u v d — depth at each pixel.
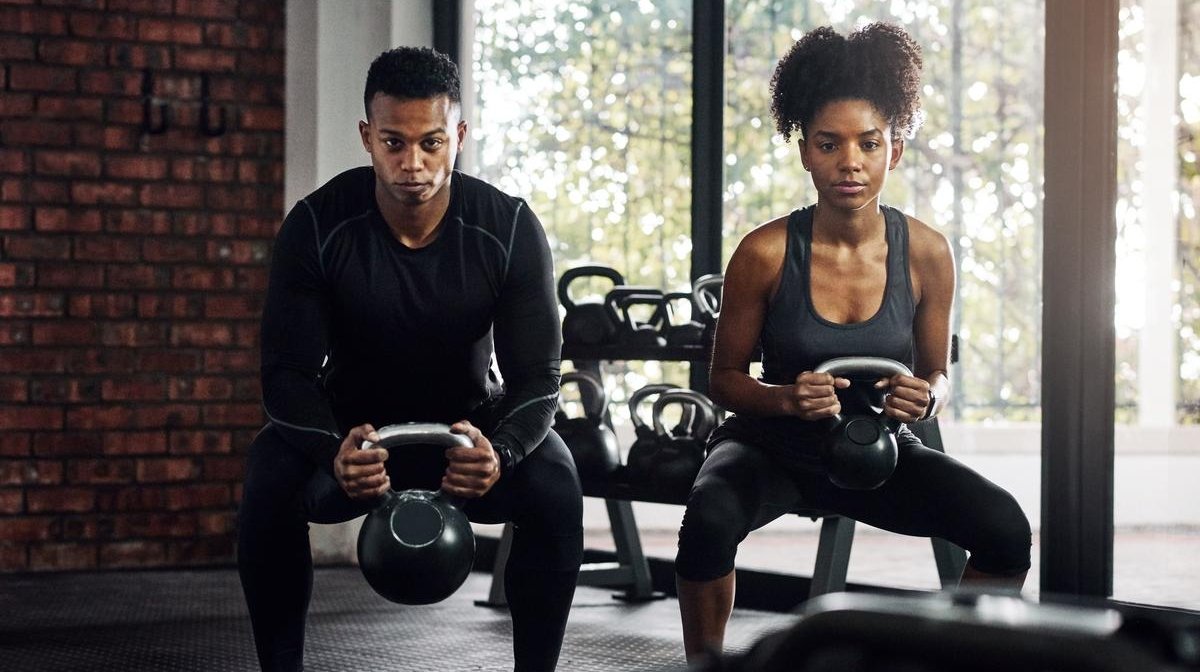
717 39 4.49
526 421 2.40
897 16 4.22
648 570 4.30
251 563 2.44
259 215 5.15
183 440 5.08
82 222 5.00
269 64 5.15
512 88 5.12
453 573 2.24
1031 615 0.84
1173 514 3.43
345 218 2.47
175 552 5.07
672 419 4.61
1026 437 4.19
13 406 4.95
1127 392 3.40
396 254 2.46
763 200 4.36
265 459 2.45
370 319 2.46
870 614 0.77
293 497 2.42
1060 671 0.70
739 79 4.43
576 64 4.91
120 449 5.02
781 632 0.85
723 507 2.29
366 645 3.48
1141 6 3.34
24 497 4.95
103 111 5.02
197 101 5.09
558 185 4.97
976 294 4.25
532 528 2.45
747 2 4.43
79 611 4.09
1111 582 3.13
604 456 3.59
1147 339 3.41
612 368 4.72
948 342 2.56
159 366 5.06
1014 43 4.21
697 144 4.51
